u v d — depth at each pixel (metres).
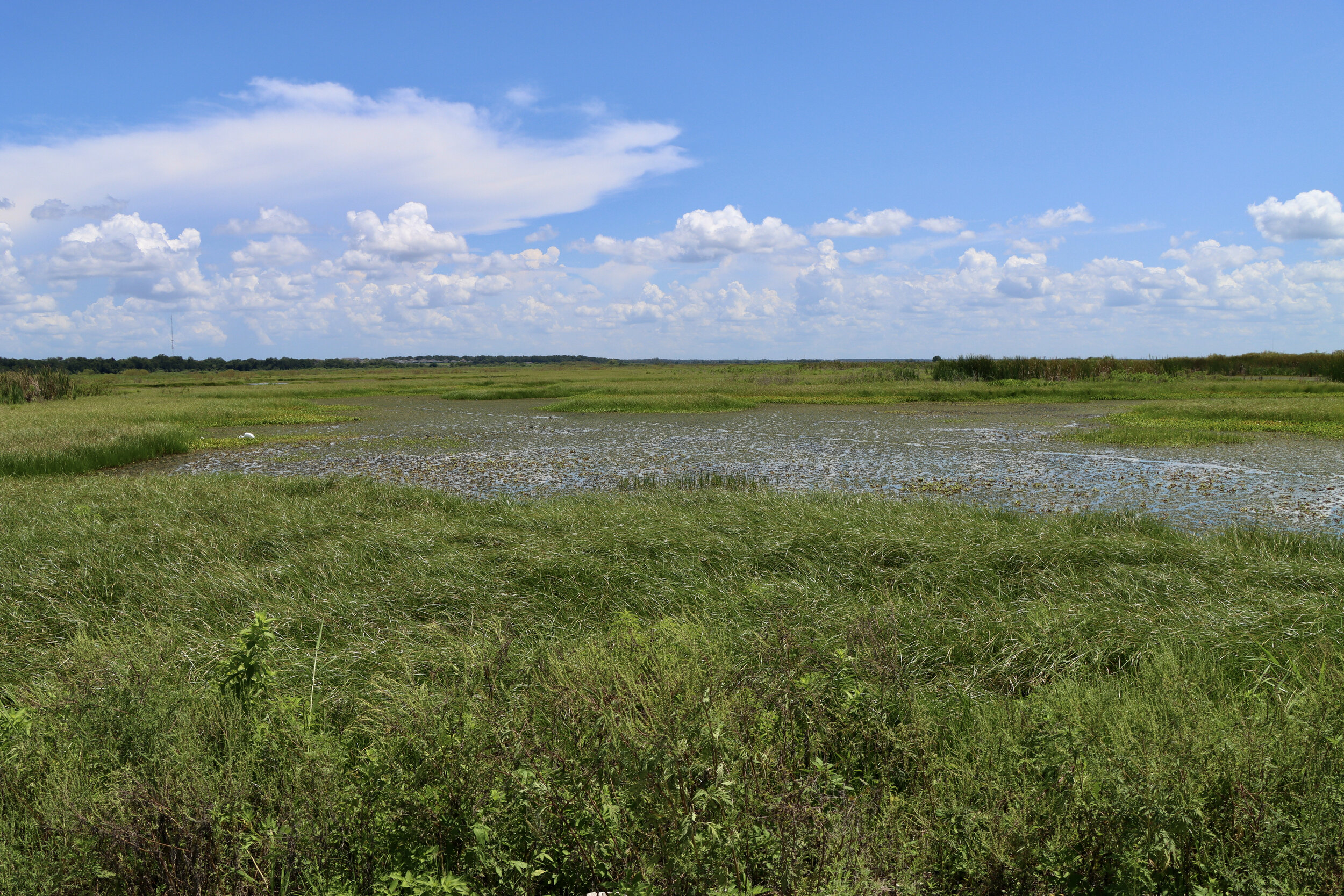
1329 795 2.57
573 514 8.43
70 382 40.12
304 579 6.38
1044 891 2.43
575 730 3.09
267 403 34.91
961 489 12.81
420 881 2.33
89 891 2.38
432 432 23.48
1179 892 2.49
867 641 4.15
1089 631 4.89
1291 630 4.77
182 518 8.58
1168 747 2.87
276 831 2.49
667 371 99.62
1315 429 19.73
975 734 3.45
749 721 3.13
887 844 2.51
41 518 8.40
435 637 5.10
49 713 3.44
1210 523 9.97
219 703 3.49
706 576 6.42
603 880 2.54
